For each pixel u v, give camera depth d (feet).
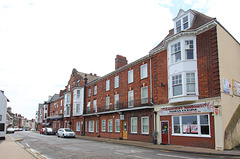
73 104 129.49
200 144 49.29
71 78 146.82
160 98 63.62
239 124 52.29
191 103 52.90
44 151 46.19
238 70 60.49
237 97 56.08
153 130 64.80
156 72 66.64
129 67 83.51
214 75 49.01
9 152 42.09
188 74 54.24
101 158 35.53
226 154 37.78
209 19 53.52
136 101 75.05
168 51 60.75
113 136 86.99
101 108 99.60
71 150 47.50
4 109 78.54
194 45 54.60
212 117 47.60
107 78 99.96
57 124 167.63
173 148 48.57
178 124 56.29
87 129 112.16
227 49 54.85
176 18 61.67
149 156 37.40
